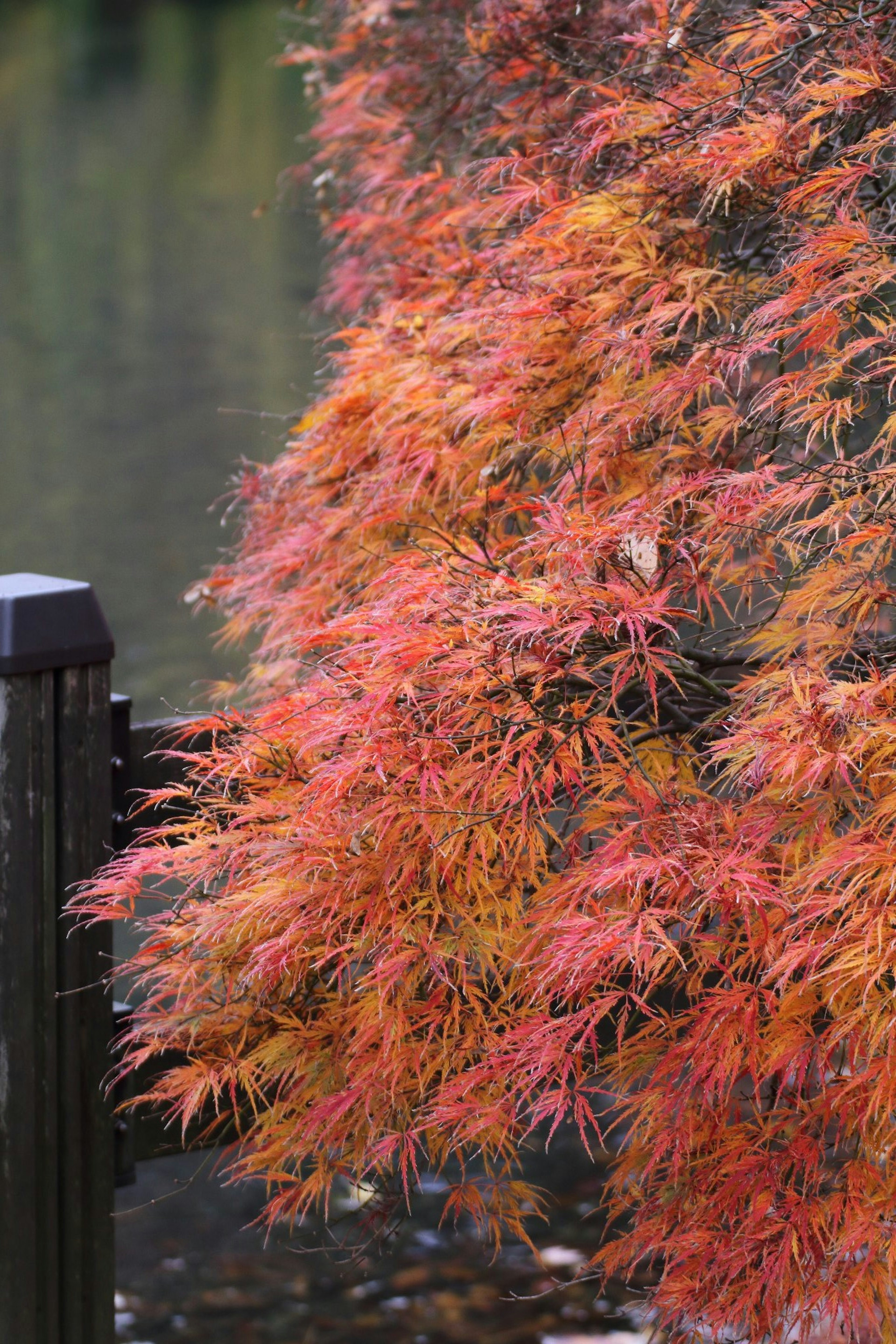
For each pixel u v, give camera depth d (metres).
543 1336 4.20
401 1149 2.55
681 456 2.98
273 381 15.03
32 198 24.73
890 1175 2.29
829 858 2.24
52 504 11.76
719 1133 2.40
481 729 2.49
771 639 2.74
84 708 2.88
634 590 2.50
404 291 4.23
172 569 10.34
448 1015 2.51
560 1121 2.26
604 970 2.27
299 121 30.83
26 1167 2.88
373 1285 4.50
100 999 2.96
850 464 2.60
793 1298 2.31
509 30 4.17
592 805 2.65
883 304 2.87
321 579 3.58
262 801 2.61
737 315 3.12
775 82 3.18
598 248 3.12
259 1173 3.02
